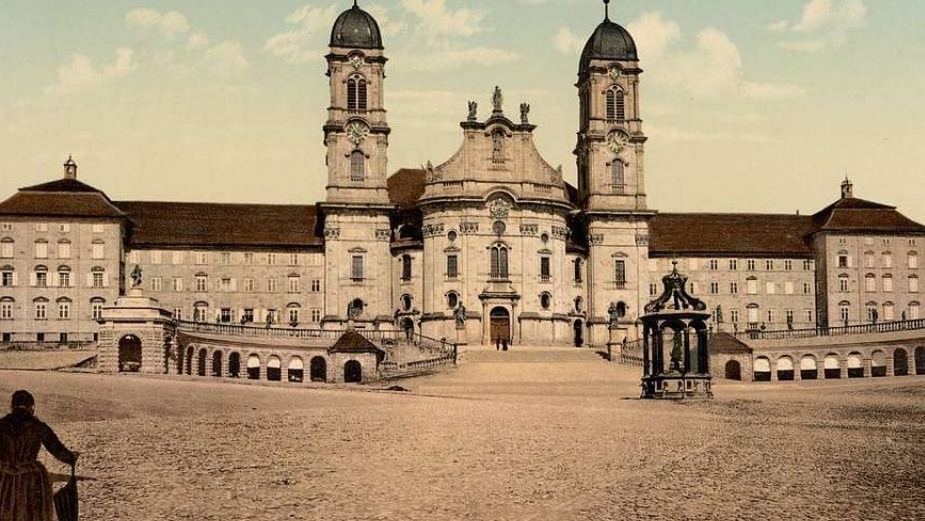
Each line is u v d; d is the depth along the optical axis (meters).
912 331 107.31
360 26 128.50
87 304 117.62
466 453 38.00
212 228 126.69
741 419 51.69
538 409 57.53
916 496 29.55
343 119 127.38
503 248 126.31
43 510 19.39
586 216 132.75
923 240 134.12
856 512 27.31
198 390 62.38
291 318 126.31
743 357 104.69
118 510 27.16
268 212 131.12
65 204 118.62
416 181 140.88
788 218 141.75
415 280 127.56
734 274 135.38
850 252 133.62
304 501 28.55
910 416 53.69
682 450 39.03
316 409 55.38
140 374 80.25
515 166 127.56
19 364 88.56
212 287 124.88
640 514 27.02
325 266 126.00
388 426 46.91
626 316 131.62
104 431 42.56
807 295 135.50
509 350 111.81
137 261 123.44
